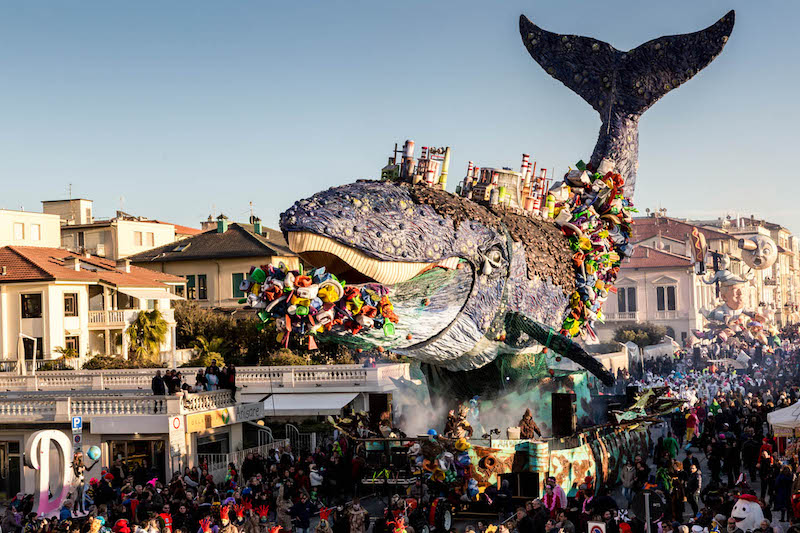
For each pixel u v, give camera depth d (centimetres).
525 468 2147
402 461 2305
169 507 1958
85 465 2673
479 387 2423
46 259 5431
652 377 4369
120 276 5553
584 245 2562
